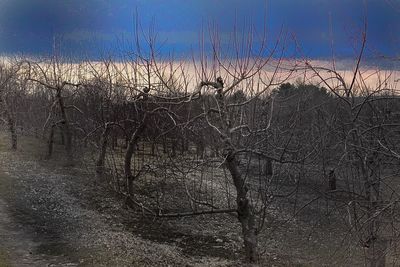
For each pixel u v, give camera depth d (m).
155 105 11.75
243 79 8.66
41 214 11.34
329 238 10.08
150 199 12.60
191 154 12.67
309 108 9.38
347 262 8.80
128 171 11.81
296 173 10.47
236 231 11.43
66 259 8.52
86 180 14.37
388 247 7.27
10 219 10.82
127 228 10.99
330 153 9.12
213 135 9.95
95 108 15.21
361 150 7.39
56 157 17.36
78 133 17.14
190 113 10.12
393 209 6.75
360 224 7.23
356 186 8.64
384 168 7.35
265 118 9.05
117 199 12.88
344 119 8.15
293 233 10.73
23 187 13.49
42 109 21.77
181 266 8.62
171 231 11.07
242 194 8.78
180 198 12.41
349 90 7.39
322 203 11.09
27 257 8.46
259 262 9.01
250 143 8.85
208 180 12.92
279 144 9.40
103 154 13.46
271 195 9.65
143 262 8.69
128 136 12.76
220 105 8.42
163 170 13.23
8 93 21.16
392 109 7.21
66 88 18.48
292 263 9.09
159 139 12.91
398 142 7.13
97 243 9.58
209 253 9.62
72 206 12.15
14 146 19.00
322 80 7.47
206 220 12.04
